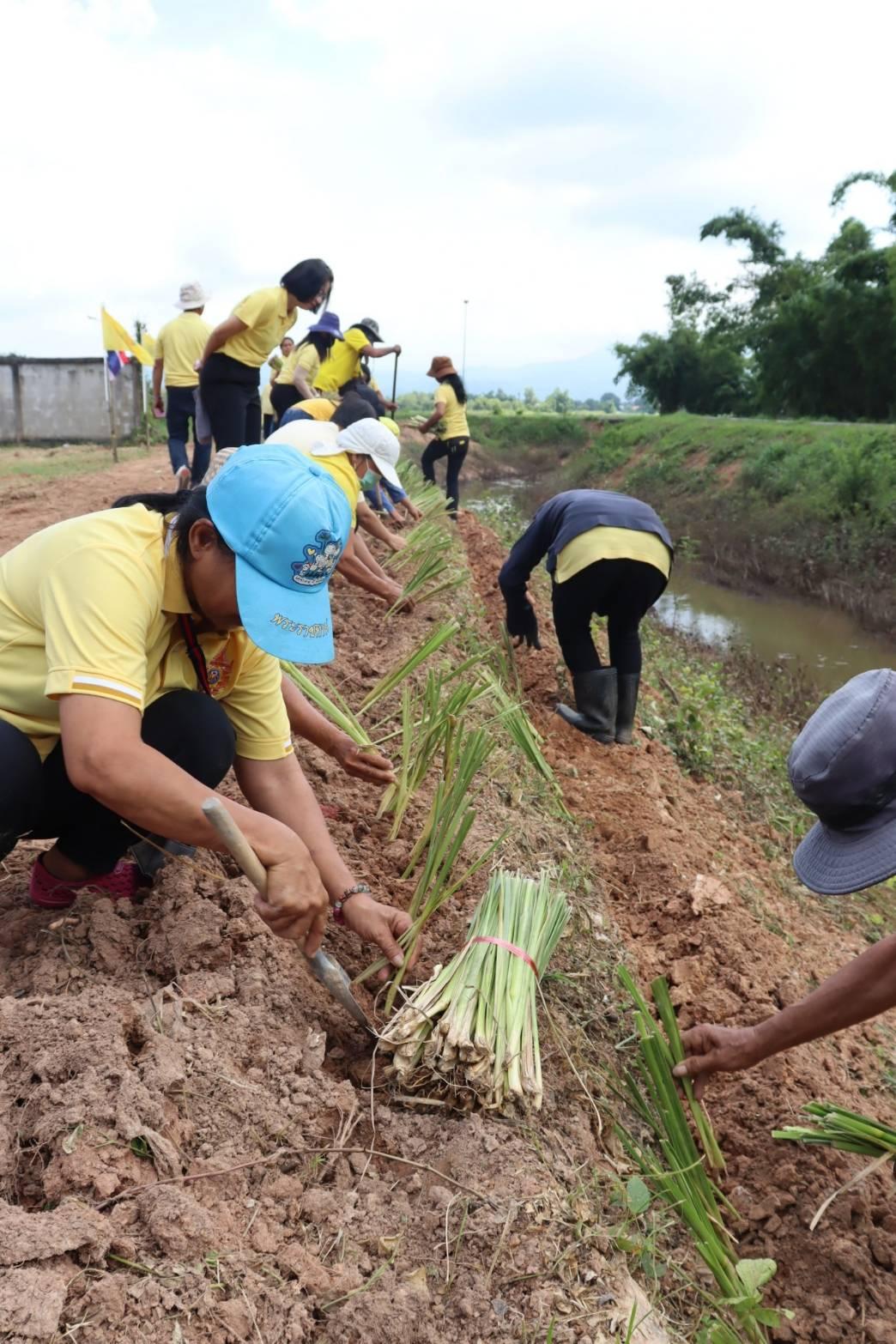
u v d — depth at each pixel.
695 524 19.92
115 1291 1.49
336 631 5.59
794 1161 2.53
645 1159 2.39
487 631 6.39
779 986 3.29
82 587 1.86
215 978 2.30
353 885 2.48
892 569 15.14
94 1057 1.88
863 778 2.02
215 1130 1.92
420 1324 1.70
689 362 47.56
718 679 8.96
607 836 4.25
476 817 3.52
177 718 2.19
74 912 2.42
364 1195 1.95
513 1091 2.17
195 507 1.91
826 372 35.56
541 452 41.59
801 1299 2.26
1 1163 1.69
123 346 15.31
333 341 8.20
